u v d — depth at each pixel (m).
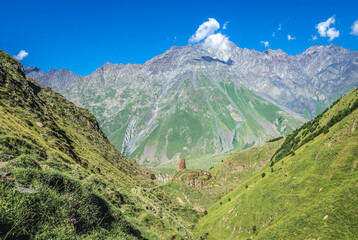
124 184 108.50
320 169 99.56
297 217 83.00
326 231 67.38
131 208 51.41
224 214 149.88
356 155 87.19
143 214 53.78
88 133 179.62
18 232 8.41
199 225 173.38
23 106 107.00
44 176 13.05
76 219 12.07
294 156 130.25
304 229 75.06
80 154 107.06
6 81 116.00
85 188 15.74
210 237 137.62
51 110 162.00
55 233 9.94
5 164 15.66
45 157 50.06
